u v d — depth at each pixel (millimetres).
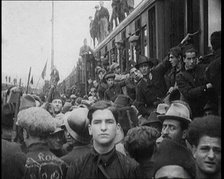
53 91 4996
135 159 2682
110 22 6457
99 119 2719
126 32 6746
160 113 3783
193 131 2688
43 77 4859
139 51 6277
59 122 3531
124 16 6668
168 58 4586
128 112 3980
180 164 2494
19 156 2703
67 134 3520
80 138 3066
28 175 2719
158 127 3775
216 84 3354
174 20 5391
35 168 2748
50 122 2885
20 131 3482
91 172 2668
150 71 4691
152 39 5926
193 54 3746
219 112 3387
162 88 4602
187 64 3756
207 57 3898
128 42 6691
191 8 4996
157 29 5617
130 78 5168
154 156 2582
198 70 3748
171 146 2568
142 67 4766
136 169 2646
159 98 4508
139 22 6379
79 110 3162
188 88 3631
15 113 3580
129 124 3932
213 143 2607
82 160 2742
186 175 2492
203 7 4613
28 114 2854
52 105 4812
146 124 3805
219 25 4289
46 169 2775
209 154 2602
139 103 4684
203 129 2635
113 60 6797
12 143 2768
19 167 2680
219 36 3438
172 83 4328
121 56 6727
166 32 5523
